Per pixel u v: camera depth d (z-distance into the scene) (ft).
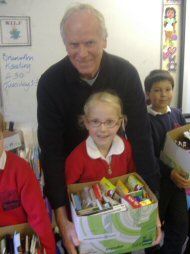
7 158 3.44
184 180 4.55
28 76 7.48
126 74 3.93
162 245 5.39
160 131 5.20
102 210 3.09
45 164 3.86
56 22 7.22
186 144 4.72
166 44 7.85
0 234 3.22
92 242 3.16
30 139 7.87
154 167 4.12
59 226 3.55
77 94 3.90
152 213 3.21
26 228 3.33
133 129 4.08
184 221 5.22
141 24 7.60
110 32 7.50
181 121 5.68
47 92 3.81
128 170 4.25
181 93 8.18
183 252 5.47
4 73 7.35
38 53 7.36
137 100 4.00
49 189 3.76
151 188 4.04
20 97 7.61
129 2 7.40
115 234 3.17
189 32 7.77
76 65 3.53
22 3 6.96
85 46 3.34
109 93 3.92
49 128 3.87
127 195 3.39
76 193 3.68
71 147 4.36
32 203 3.34
